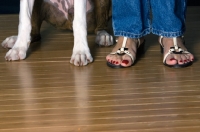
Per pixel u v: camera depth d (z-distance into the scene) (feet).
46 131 4.42
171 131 4.35
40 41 7.07
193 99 5.00
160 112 4.73
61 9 6.95
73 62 6.08
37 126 4.51
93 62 6.16
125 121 4.57
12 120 4.65
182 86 5.33
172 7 5.81
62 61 6.23
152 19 6.03
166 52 5.97
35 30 6.95
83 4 6.13
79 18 6.15
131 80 5.54
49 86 5.43
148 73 5.74
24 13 6.31
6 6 9.40
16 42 6.41
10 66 6.09
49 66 6.06
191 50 6.49
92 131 4.39
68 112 4.79
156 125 4.47
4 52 6.64
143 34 6.08
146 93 5.17
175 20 5.89
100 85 5.42
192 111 4.73
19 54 6.27
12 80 5.63
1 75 5.80
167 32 5.97
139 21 5.95
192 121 4.53
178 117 4.61
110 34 7.36
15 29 7.79
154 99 5.02
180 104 4.89
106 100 5.03
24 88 5.39
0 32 7.63
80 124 4.53
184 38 7.03
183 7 5.97
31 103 5.01
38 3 6.83
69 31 7.58
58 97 5.14
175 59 5.86
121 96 5.12
